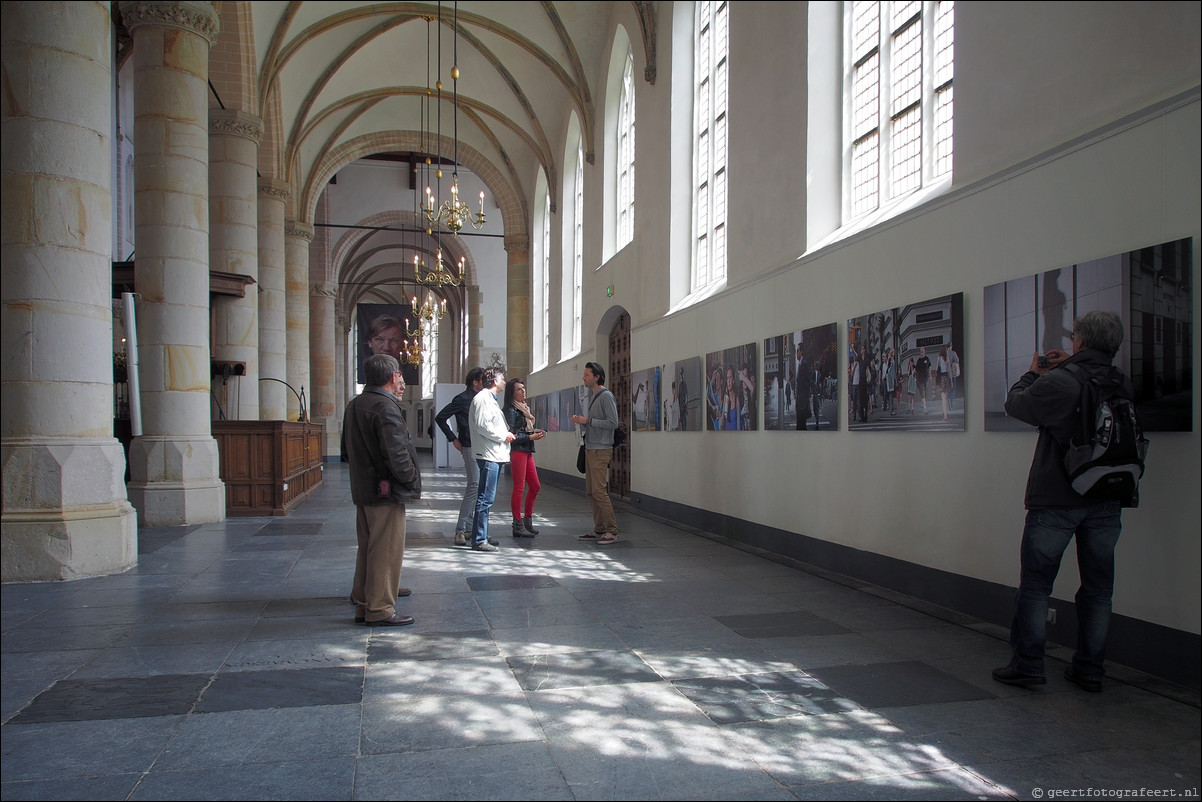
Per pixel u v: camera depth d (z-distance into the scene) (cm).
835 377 662
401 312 4028
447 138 2484
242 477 1104
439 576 643
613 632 466
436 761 284
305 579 627
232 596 562
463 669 393
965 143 521
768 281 791
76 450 632
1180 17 369
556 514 1147
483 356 3619
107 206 673
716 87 1077
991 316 480
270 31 1509
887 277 590
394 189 3412
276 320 1823
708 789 264
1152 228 374
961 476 510
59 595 564
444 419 824
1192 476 357
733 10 911
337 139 2305
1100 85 413
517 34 1698
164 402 978
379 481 475
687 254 1130
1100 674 360
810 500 708
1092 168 410
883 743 303
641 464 1230
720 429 910
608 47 1540
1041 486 358
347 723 321
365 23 1803
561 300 1970
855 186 736
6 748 294
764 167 825
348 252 3691
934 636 458
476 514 787
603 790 263
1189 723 323
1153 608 379
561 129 1980
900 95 663
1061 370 350
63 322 631
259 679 376
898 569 580
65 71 634
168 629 469
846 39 744
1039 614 363
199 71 1001
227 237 1376
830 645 439
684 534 923
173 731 311
